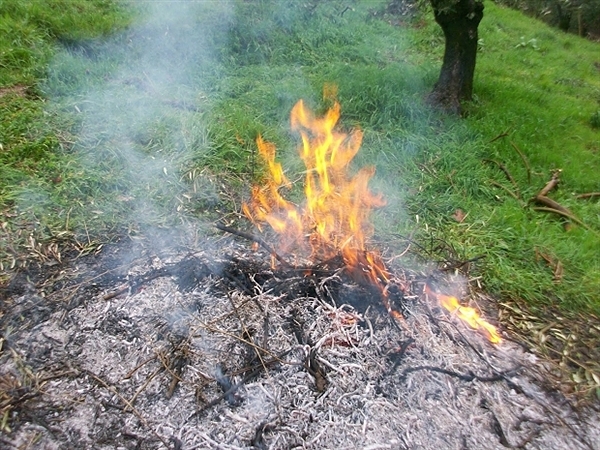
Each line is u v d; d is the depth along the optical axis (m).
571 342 1.40
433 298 1.43
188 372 1.14
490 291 1.55
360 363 1.19
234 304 1.29
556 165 2.38
